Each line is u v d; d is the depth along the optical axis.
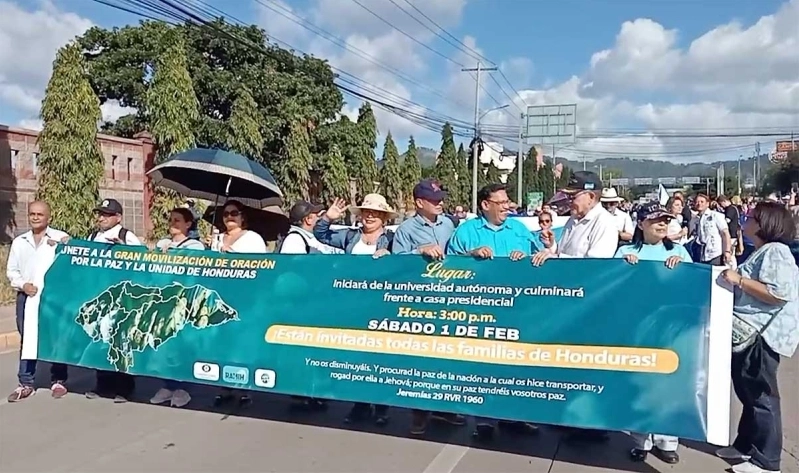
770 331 4.46
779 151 69.81
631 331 4.42
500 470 4.64
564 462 4.80
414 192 5.79
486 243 5.32
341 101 34.56
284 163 27.92
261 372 5.40
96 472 4.54
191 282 5.70
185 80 19.30
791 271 4.37
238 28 29.33
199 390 6.56
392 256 5.06
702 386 4.27
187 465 4.68
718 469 4.67
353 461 4.79
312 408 6.04
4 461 4.73
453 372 4.83
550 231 8.23
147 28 29.66
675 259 4.39
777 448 4.55
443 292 4.89
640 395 4.39
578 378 4.53
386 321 5.03
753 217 4.50
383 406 5.62
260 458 4.83
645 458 4.83
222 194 7.56
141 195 21.64
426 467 4.69
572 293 4.57
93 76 28.59
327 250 6.87
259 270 5.48
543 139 47.19
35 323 6.20
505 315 4.72
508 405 4.70
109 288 5.98
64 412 5.88
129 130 29.81
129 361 5.87
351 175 35.50
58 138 15.84
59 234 6.40
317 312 5.25
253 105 25.02
